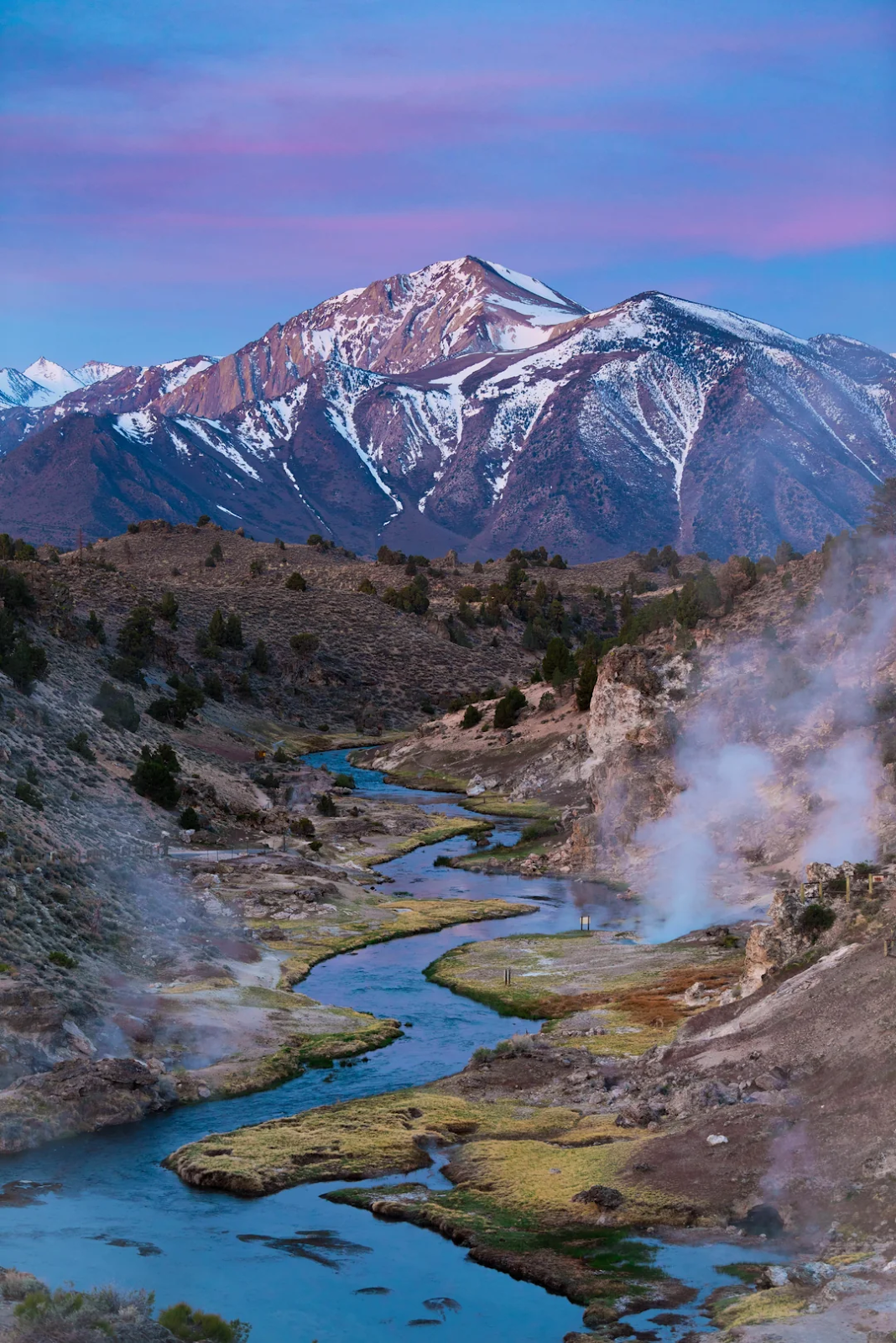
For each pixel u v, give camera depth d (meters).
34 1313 42.22
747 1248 50.34
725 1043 68.94
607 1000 90.19
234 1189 58.56
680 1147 58.59
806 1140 56.19
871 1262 46.34
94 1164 61.94
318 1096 72.06
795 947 78.00
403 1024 86.50
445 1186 58.88
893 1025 61.06
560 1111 67.19
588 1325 45.44
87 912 95.19
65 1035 73.00
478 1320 46.56
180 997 86.44
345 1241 53.44
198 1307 47.19
